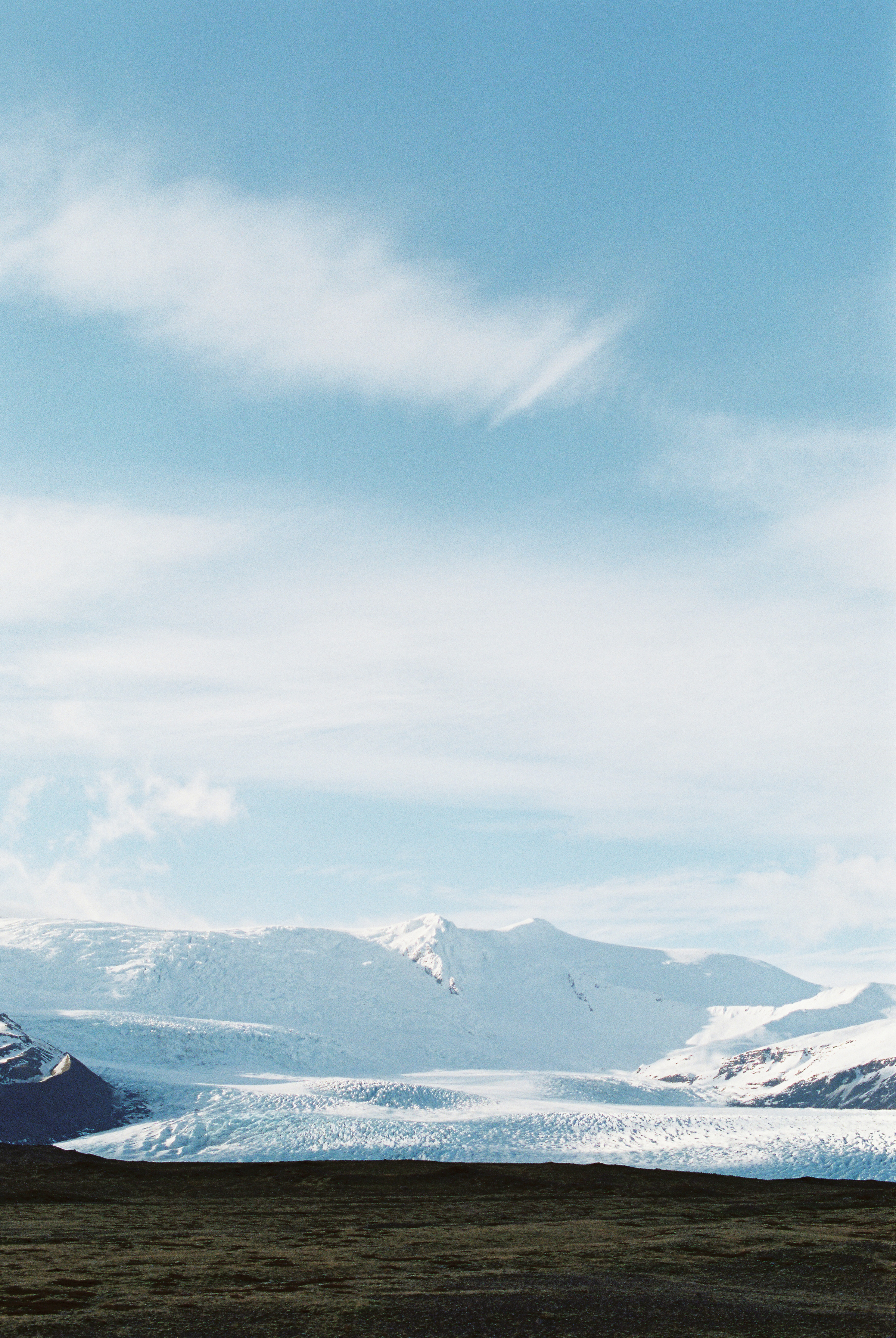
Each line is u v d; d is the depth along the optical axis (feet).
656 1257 113.09
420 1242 131.34
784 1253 114.42
